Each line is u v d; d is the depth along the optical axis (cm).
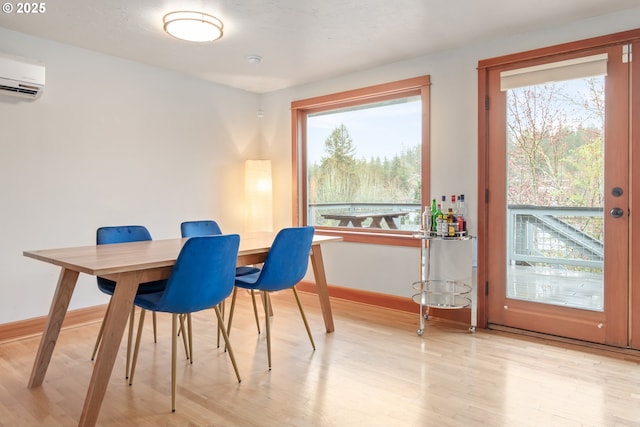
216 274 220
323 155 447
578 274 292
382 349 281
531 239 310
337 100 411
